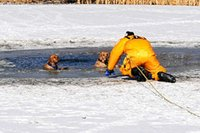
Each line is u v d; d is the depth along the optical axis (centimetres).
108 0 6888
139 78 1889
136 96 1585
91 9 5553
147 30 4156
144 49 1909
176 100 1516
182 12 5419
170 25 4453
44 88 1761
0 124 1223
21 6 5862
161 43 3522
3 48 3247
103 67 2373
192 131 1159
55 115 1320
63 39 3659
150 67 1916
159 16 5050
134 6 6156
